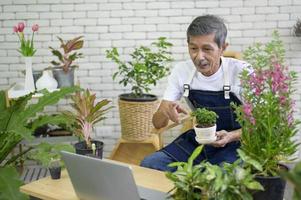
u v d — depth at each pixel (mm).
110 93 3908
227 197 1206
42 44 3812
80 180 1493
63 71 3438
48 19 3773
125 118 2961
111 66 3861
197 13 3756
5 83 3869
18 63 3838
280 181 1304
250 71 1632
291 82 1528
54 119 2209
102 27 3797
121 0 3748
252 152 1393
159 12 3766
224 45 2129
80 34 3809
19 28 3287
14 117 1992
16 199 1672
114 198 1419
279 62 1407
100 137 3945
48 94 2109
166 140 3887
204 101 2281
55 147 1997
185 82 2348
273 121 1347
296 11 3727
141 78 3049
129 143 3031
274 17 3742
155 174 1866
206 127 1830
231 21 3764
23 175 3418
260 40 3785
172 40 3809
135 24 3789
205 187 1260
